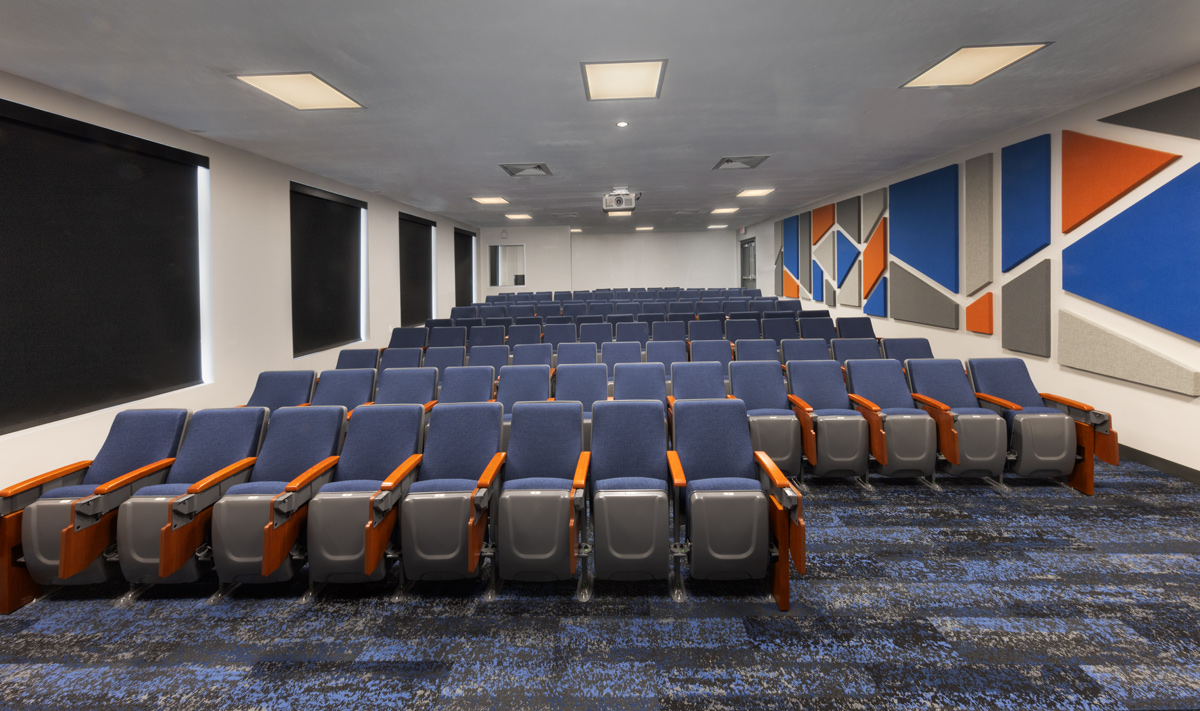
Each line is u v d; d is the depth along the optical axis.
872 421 4.07
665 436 3.15
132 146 4.62
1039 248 5.32
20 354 3.84
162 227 5.01
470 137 5.61
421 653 2.36
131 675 2.24
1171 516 3.55
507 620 2.59
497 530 2.70
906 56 3.72
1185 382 4.02
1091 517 3.57
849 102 4.67
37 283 3.95
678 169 7.43
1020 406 4.22
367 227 8.95
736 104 4.69
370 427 3.22
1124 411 4.59
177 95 4.22
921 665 2.23
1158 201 4.18
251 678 2.21
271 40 3.35
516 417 3.20
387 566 2.86
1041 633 2.41
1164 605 2.59
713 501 2.58
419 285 11.44
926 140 5.99
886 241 8.30
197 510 2.74
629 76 4.05
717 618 2.58
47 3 2.86
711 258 17.88
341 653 2.36
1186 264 4.00
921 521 3.57
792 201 10.79
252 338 6.05
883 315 8.38
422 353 6.03
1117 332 4.57
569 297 13.45
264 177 6.29
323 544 2.64
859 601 2.68
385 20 3.14
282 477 3.18
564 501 2.61
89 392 4.35
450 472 3.11
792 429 3.90
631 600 2.75
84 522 2.68
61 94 4.05
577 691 2.12
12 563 2.70
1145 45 3.59
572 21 3.18
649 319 8.38
